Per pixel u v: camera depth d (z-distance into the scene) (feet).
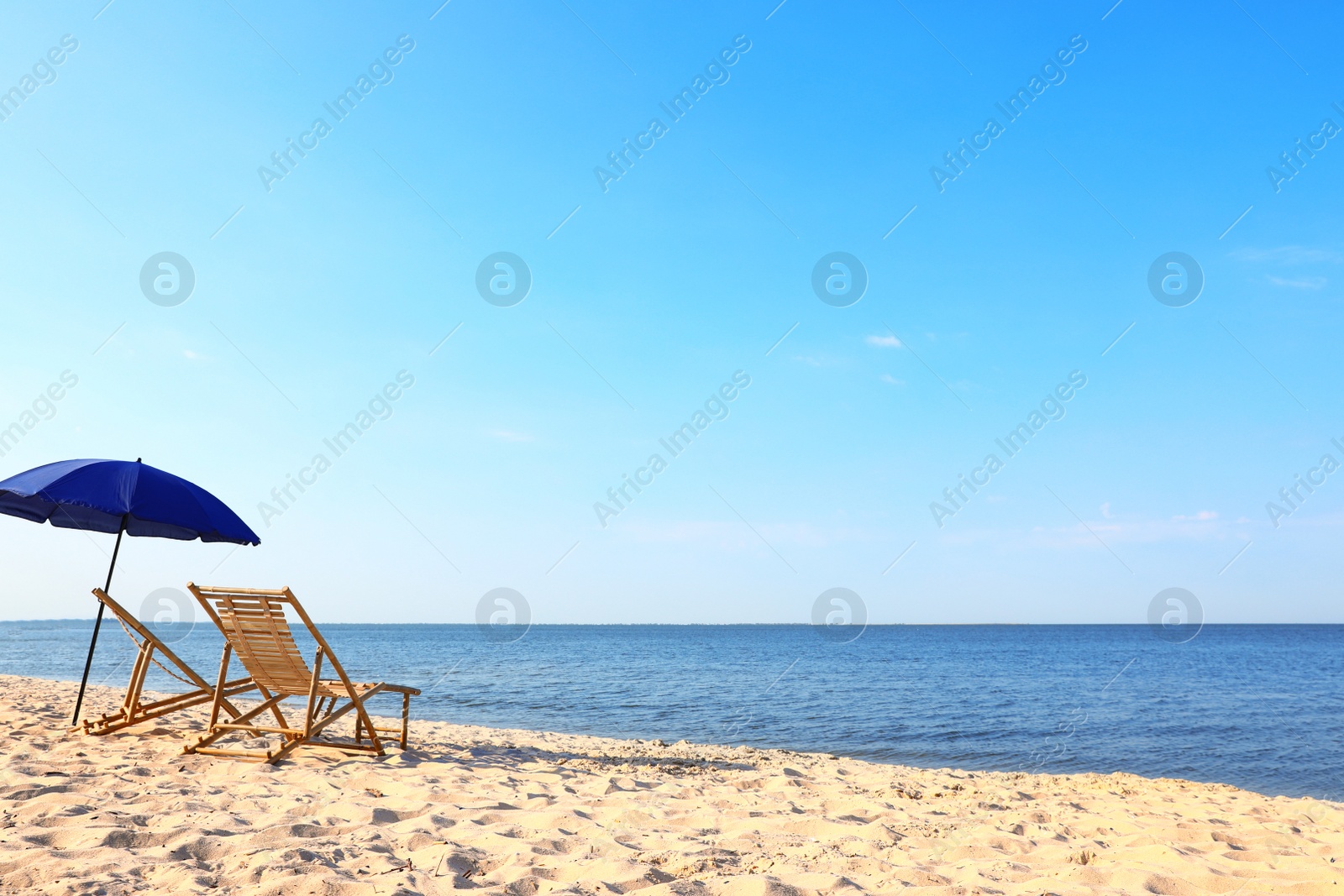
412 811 13.80
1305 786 29.73
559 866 10.72
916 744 38.55
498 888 9.65
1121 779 25.44
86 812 12.12
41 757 16.60
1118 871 11.97
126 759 17.10
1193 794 22.80
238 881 9.36
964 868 12.19
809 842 13.15
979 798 19.90
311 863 10.05
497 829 12.83
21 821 11.55
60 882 8.83
